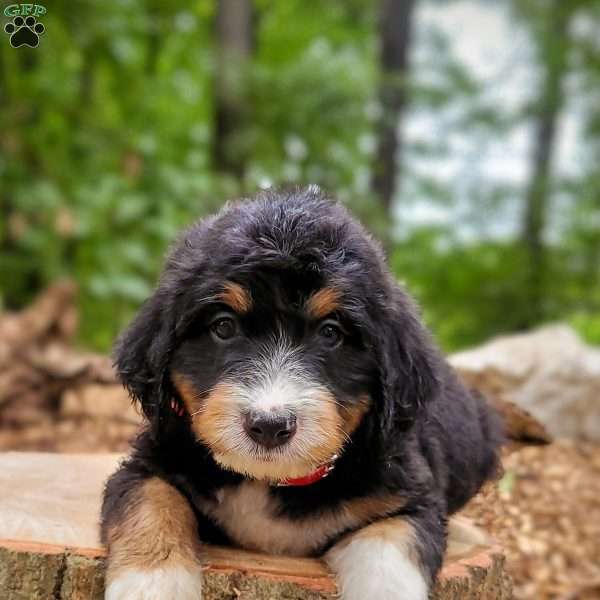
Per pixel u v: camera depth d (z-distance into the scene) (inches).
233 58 57.2
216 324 16.3
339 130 58.6
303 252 16.1
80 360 36.6
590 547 30.2
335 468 17.1
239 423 15.5
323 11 72.2
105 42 49.3
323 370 16.1
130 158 48.9
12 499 19.4
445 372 20.3
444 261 74.1
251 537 17.8
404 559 16.0
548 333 43.0
